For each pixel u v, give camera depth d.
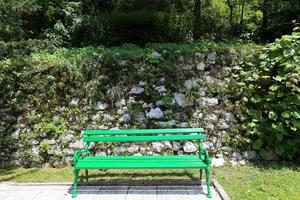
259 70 6.36
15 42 7.54
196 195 4.57
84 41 9.54
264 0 11.36
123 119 6.37
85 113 6.42
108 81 6.54
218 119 6.34
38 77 6.55
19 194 4.76
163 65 6.53
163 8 11.57
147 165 4.54
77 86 6.54
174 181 5.07
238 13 15.05
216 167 5.75
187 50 6.66
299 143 5.95
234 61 6.70
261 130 6.03
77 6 11.12
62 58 6.73
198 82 6.54
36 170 5.93
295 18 10.69
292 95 5.89
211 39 10.09
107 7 12.20
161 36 9.28
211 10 14.38
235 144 6.14
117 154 6.21
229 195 4.42
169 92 6.45
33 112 6.47
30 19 10.63
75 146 6.24
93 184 5.05
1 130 6.45
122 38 9.24
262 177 5.16
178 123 6.32
